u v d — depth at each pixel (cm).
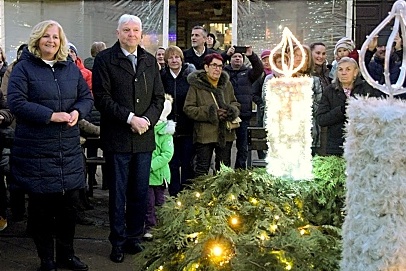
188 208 352
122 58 488
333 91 516
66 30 1098
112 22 1088
